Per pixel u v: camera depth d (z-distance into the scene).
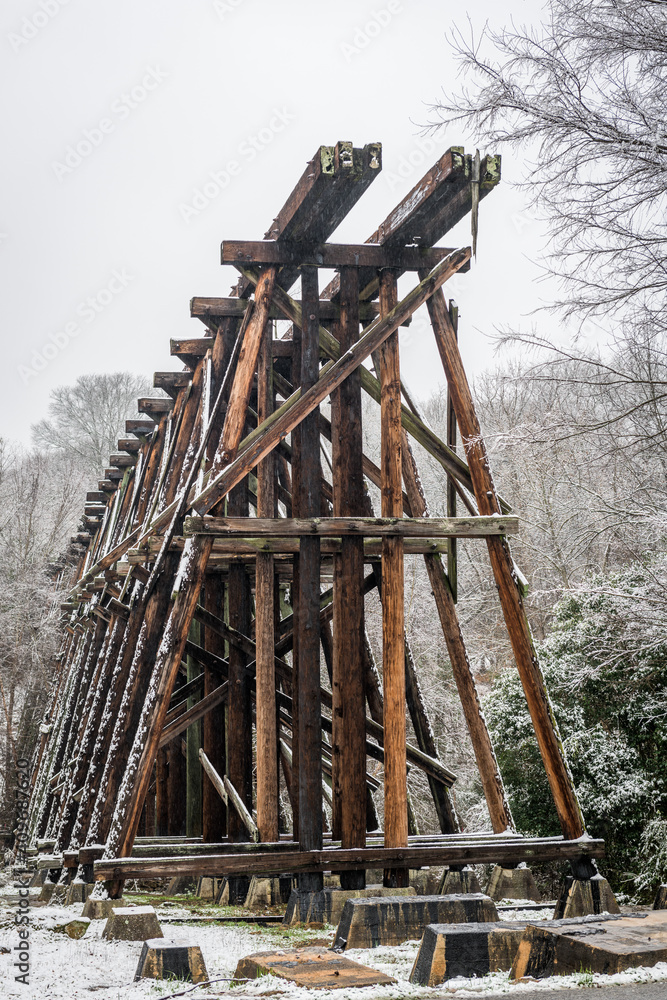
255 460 8.43
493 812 9.43
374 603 24.83
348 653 8.51
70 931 7.10
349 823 8.30
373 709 10.86
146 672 10.02
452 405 9.84
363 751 8.41
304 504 8.61
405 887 8.15
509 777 14.88
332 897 7.95
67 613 24.14
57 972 5.64
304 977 5.22
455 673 9.80
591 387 10.87
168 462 12.57
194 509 8.31
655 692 13.78
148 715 8.12
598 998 4.53
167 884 12.34
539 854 8.38
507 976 5.32
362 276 9.57
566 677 14.01
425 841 9.02
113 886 7.73
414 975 5.37
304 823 8.20
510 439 9.69
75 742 16.05
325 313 10.34
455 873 8.63
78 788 12.75
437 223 8.80
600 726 13.96
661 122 8.41
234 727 10.43
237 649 10.55
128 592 12.76
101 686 12.90
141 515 14.52
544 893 14.24
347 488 8.99
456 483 9.62
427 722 10.70
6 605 29.95
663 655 13.31
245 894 9.49
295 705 9.19
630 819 13.45
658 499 12.06
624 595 11.74
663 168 8.38
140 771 8.03
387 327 8.88
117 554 14.59
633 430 11.49
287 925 7.77
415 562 24.92
